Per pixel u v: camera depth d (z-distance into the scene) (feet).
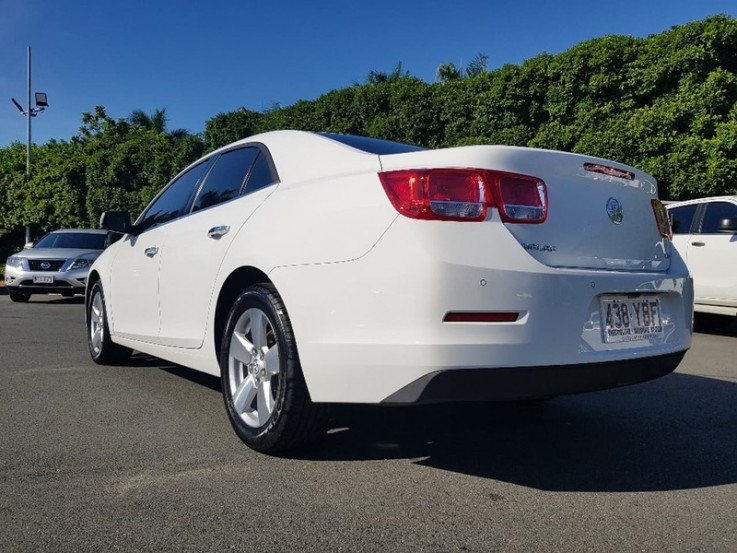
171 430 12.05
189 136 67.97
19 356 19.93
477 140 47.60
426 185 8.52
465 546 7.63
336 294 9.04
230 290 11.69
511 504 8.87
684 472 10.25
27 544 7.55
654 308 10.44
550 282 8.70
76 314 32.94
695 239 27.63
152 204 16.39
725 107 38.34
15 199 78.89
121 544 7.57
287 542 7.66
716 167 36.76
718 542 7.84
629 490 9.45
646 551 7.59
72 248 40.78
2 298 43.60
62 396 14.73
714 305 26.81
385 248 8.63
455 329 8.27
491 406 14.30
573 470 10.26
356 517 8.36
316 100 61.05
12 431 11.93
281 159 11.53
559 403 14.69
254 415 10.96
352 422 12.73
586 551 7.57
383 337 8.55
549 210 9.18
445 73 80.69
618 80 42.04
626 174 10.45
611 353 9.43
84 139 86.48
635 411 14.02
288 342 9.80
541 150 9.41
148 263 14.75
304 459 10.53
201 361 12.57
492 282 8.36
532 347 8.52
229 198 12.53
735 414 13.82
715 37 38.11
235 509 8.55
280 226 10.24
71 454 10.67
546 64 45.01
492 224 8.60
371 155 9.75
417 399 8.43
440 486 9.48
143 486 9.31
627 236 10.27
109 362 18.33
